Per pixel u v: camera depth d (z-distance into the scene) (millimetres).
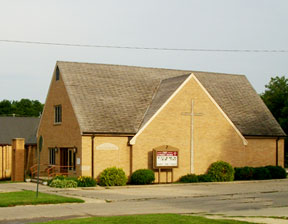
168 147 31609
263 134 37062
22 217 16297
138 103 34250
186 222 14320
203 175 32781
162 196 23750
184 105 33062
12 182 32344
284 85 57625
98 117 31438
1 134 50438
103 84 34500
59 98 34219
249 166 36188
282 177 36219
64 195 23750
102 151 30562
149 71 38031
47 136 36188
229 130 34750
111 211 17938
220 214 17266
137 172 30547
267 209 18922
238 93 40344
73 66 34781
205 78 40250
